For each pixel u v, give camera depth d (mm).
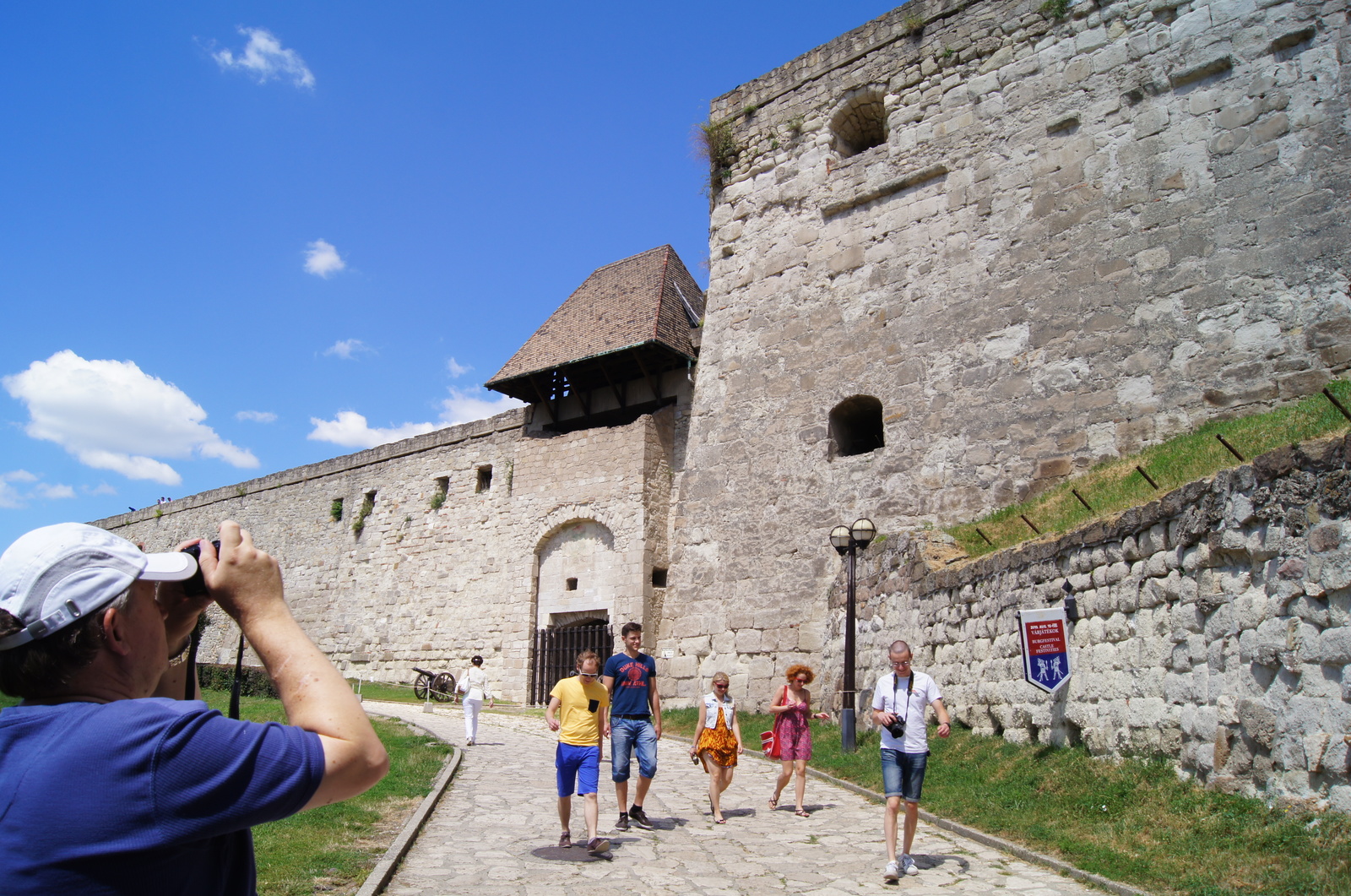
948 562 12664
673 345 24406
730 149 21203
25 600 1984
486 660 26875
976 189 17125
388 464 33562
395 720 17594
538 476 26453
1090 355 15078
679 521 19453
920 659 12555
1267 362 13391
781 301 19391
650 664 9219
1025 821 7797
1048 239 16016
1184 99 15094
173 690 2424
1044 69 16812
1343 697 5836
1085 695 8680
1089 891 6172
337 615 33281
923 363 16938
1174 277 14539
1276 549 6520
